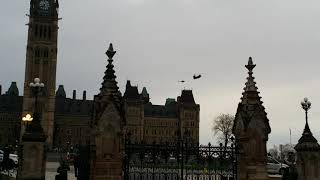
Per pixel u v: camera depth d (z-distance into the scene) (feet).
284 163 207.92
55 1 619.67
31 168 94.84
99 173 90.84
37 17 609.42
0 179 143.84
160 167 126.11
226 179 110.83
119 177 91.66
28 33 607.37
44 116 583.99
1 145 650.43
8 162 154.40
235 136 104.53
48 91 595.06
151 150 104.53
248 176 98.68
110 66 96.22
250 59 106.11
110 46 97.04
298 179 108.37
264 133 100.89
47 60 605.73
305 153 106.73
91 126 97.45
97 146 91.61
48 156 383.04
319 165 106.01
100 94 94.79
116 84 95.55
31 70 596.70
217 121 507.71
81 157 98.43
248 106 102.22
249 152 99.66
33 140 95.76
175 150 106.93
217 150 106.01
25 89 586.45
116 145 92.43
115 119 92.94
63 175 113.29
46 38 608.60
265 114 102.47
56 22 615.57
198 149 106.01
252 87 103.71
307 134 108.78
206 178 122.01
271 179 160.66
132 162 123.65
